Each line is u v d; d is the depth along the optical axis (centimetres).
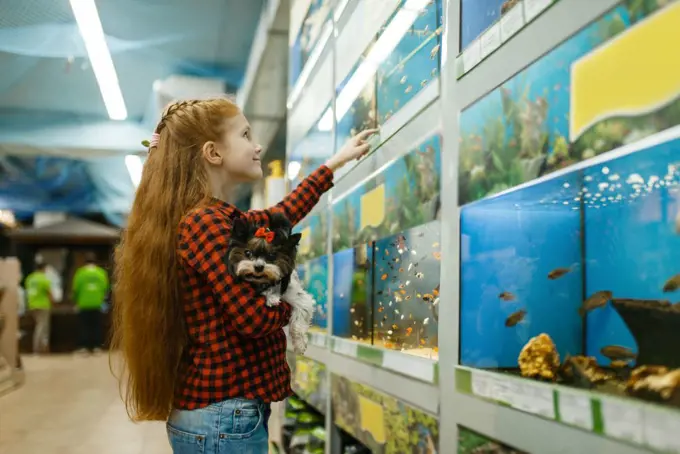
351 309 232
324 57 281
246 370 128
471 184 139
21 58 632
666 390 85
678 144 86
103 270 1131
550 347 113
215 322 128
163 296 133
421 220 168
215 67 688
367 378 205
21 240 1112
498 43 128
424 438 159
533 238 118
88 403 530
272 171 543
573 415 102
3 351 666
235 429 125
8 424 446
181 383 131
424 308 166
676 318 88
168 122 145
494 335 130
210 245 125
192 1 512
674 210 89
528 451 114
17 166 1084
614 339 101
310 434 295
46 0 485
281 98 671
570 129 106
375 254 207
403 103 186
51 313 1061
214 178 145
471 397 135
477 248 137
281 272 124
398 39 190
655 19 87
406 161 179
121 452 371
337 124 256
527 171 118
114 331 147
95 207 1348
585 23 101
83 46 588
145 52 638
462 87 144
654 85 87
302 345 134
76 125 891
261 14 524
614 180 99
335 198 257
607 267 103
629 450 90
